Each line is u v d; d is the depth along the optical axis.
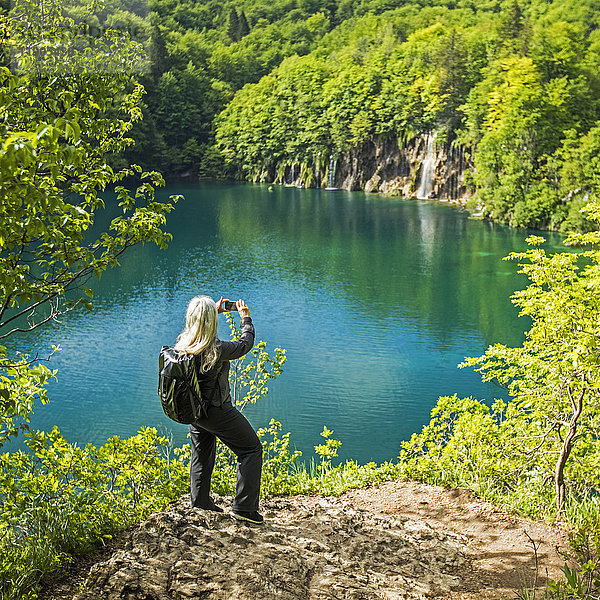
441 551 5.58
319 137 101.50
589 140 63.47
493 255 51.56
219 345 4.35
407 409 22.09
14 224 4.82
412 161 91.00
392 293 40.22
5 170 3.20
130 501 5.91
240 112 116.81
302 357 27.70
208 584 4.05
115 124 6.69
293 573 4.32
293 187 103.19
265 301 38.25
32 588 3.96
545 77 79.12
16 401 5.94
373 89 98.75
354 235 60.53
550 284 9.66
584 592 4.12
